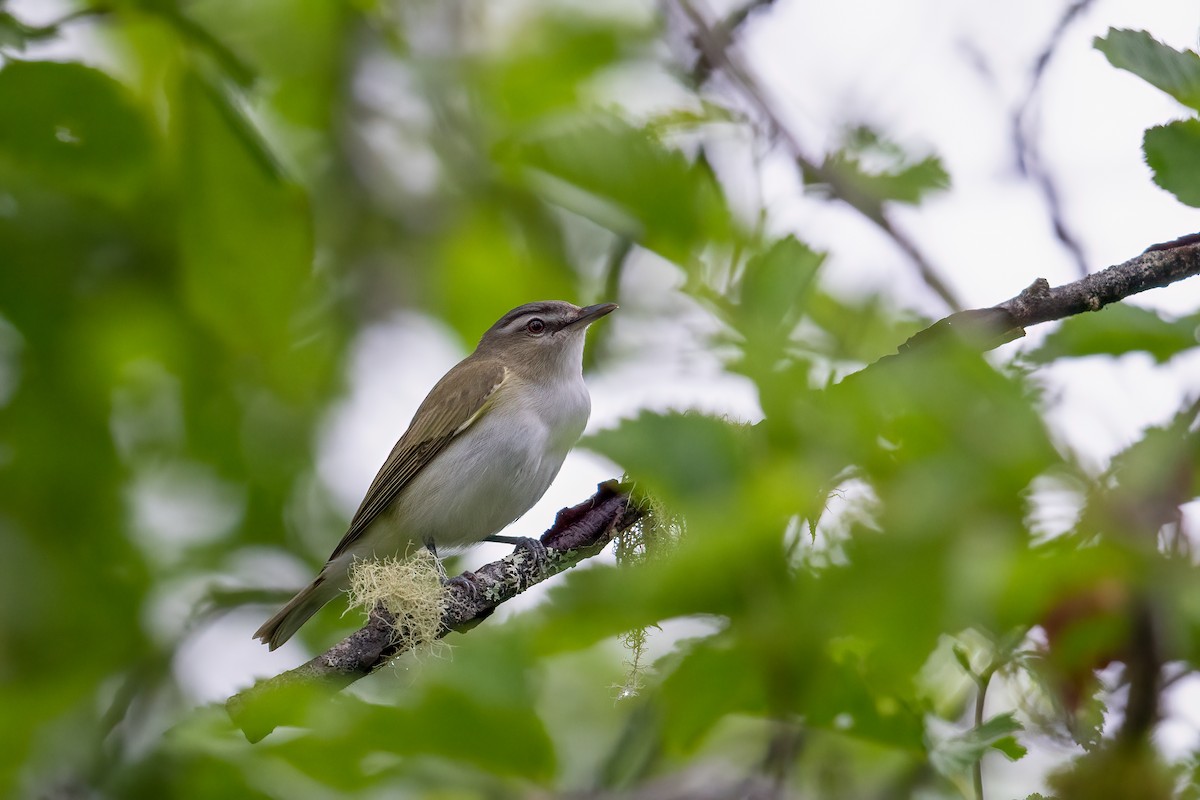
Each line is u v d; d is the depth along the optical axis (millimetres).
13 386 14625
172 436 16125
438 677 6211
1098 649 5863
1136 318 5922
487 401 14156
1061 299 7590
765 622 5859
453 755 6172
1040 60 9844
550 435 14422
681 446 5547
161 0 9461
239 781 8273
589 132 8070
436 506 14188
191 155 9852
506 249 15469
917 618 5453
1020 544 5480
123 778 11602
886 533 5324
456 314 15539
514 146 8445
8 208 14000
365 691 6695
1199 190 6242
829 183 8898
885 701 6562
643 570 6086
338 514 16703
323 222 15820
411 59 13938
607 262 16016
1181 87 6203
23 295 14375
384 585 9633
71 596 14023
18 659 13594
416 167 16109
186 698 13820
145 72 10008
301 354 15180
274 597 14812
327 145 15703
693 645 6535
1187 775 5992
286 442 15992
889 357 5520
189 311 14352
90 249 14492
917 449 5207
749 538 5512
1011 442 5125
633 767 8617
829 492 5414
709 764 10477
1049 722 6383
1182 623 5676
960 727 6906
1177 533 5547
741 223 8203
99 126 9633
